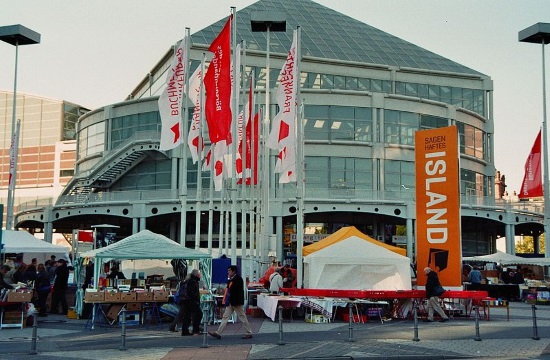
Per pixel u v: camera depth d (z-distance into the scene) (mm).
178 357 14102
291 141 25969
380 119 57125
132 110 60312
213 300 21219
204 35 61500
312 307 21938
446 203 23531
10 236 26438
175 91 25031
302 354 14508
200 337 17688
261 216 36781
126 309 21016
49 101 116688
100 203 51938
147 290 21750
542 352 15180
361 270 23969
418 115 59031
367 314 22609
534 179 39469
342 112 56625
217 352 14844
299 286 26000
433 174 23922
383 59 66625
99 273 20844
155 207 50750
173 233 58031
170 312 20797
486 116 67250
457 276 23172
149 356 14289
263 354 14508
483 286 34094
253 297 25906
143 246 21172
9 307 20203
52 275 26906
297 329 19719
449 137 23672
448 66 69000
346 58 64500
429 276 22172
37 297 24875
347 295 22594
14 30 38344
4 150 118500
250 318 23438
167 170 56969
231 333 18625
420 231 24047
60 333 18859
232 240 26969
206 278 22406
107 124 61844
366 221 57938
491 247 66562
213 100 24812
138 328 20109
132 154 56594
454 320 22969
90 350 15320
